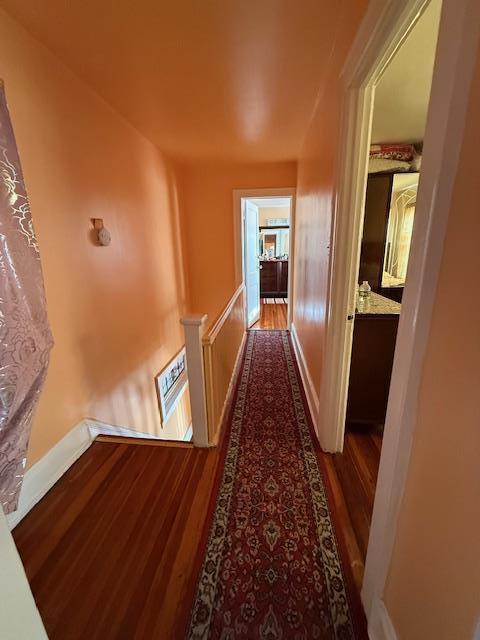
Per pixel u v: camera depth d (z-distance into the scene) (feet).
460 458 1.70
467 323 1.61
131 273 8.01
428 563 2.07
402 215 8.01
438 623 1.96
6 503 3.91
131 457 5.77
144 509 4.63
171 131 8.42
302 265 9.92
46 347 4.44
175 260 11.62
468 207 1.58
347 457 5.70
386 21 2.73
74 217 5.66
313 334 7.37
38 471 4.82
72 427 5.62
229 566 3.77
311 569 3.72
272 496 4.84
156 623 3.24
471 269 1.56
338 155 4.45
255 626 3.18
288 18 4.23
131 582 3.63
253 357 10.97
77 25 4.34
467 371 1.62
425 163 1.98
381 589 2.83
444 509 1.87
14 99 4.33
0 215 3.75
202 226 12.87
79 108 5.74
